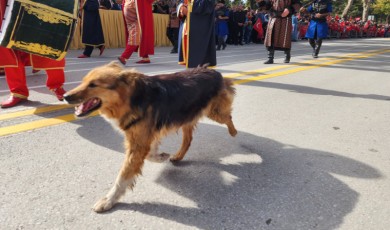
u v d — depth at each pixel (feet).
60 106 15.38
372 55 42.42
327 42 71.41
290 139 12.91
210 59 20.58
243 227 7.50
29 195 8.30
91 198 8.38
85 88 8.04
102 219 7.60
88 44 31.53
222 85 11.50
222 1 45.83
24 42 12.31
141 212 7.96
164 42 49.90
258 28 59.26
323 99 18.89
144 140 8.59
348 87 22.17
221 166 10.56
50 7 12.38
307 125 14.52
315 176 9.98
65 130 12.67
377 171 10.39
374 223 7.74
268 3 30.25
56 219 7.48
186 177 9.78
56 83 15.39
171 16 40.01
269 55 31.53
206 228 7.44
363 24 112.16
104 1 40.81
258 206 8.34
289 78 24.62
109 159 10.48
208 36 19.88
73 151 10.91
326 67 30.55
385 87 22.50
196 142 12.43
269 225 7.59
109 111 8.49
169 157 10.78
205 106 10.71
